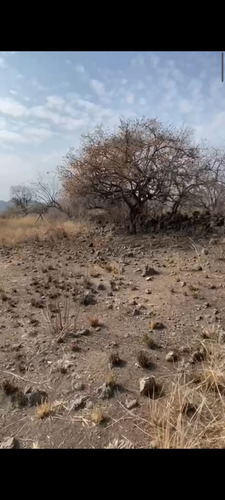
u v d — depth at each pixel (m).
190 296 4.15
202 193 9.24
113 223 10.30
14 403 2.40
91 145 9.02
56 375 2.71
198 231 7.91
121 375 2.64
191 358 2.77
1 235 10.45
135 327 3.46
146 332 3.33
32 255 7.49
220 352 2.70
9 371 2.80
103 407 2.30
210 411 2.10
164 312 3.75
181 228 8.46
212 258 5.82
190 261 5.80
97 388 2.49
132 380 2.57
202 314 3.61
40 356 3.02
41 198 14.82
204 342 2.97
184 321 3.49
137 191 8.94
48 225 11.84
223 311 3.64
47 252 7.76
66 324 3.58
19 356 3.02
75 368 2.78
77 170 9.45
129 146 8.48
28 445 2.02
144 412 2.23
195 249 6.39
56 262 6.64
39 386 2.58
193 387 2.41
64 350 3.09
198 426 2.05
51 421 2.20
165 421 2.09
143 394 2.39
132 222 9.01
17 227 12.71
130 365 2.78
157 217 9.45
